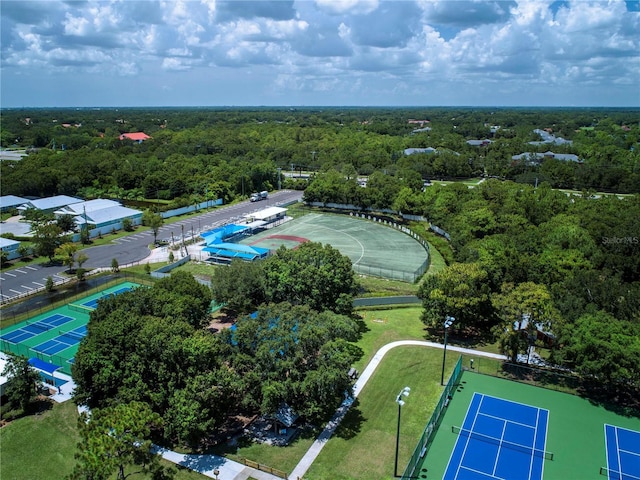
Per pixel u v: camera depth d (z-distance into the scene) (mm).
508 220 110812
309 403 47219
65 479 33906
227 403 46938
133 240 121125
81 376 47250
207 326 70438
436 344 69000
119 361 47875
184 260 103938
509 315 60281
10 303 82250
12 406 53188
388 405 54094
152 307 58781
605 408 54281
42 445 47344
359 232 131875
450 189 142000
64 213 134500
